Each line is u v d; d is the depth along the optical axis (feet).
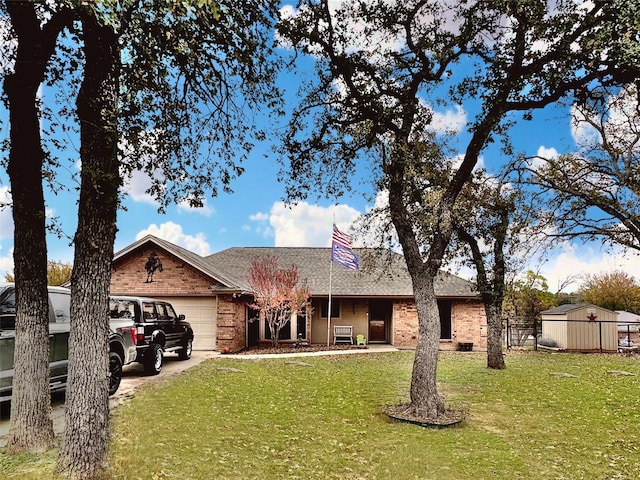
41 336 20.42
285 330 75.10
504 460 22.11
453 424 28.27
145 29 16.28
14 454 19.27
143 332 39.11
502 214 49.67
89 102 18.11
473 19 29.37
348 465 20.97
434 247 31.91
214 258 85.71
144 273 64.13
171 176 24.72
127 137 19.25
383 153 34.22
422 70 31.63
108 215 18.79
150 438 23.21
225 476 18.90
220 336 61.67
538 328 96.53
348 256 67.10
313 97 34.12
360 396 35.47
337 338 75.41
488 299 51.93
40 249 20.61
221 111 25.20
